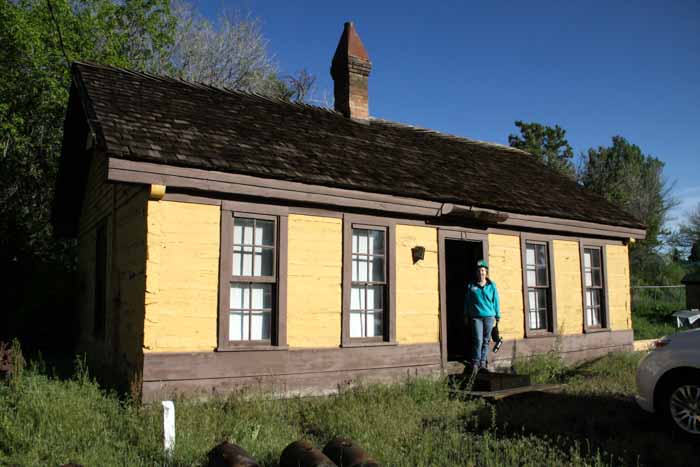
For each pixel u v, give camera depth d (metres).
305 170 8.54
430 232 10.21
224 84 26.67
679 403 6.42
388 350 9.32
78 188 13.27
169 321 7.32
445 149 13.68
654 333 17.88
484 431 6.45
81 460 5.08
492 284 10.02
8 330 13.36
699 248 43.16
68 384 7.42
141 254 7.61
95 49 19.69
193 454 5.30
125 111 8.34
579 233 13.04
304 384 8.30
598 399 8.15
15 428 5.58
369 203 9.04
